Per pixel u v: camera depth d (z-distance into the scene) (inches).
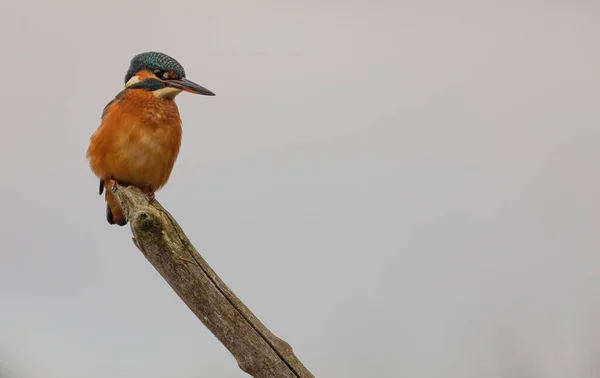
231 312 280.1
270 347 279.4
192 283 279.6
